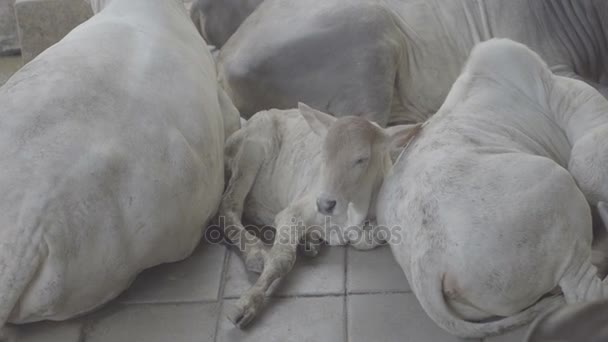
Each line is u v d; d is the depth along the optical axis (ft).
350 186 10.84
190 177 11.39
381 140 10.97
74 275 10.64
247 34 14.24
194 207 11.59
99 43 11.89
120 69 11.59
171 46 12.37
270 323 11.14
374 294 11.37
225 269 11.98
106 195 10.74
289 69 13.67
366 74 13.38
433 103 14.15
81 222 10.59
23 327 11.18
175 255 11.72
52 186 10.51
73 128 10.84
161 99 11.53
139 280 11.84
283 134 12.73
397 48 13.48
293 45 13.53
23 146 10.68
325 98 13.71
